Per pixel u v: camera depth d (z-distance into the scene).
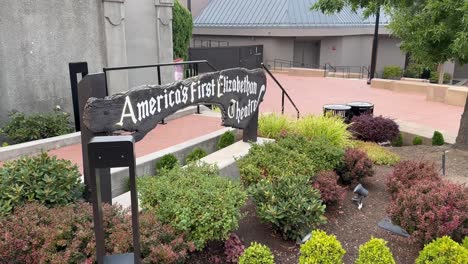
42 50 7.47
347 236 4.40
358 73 29.02
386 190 5.63
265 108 14.30
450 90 15.02
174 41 14.54
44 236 3.11
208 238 3.61
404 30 7.25
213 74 5.45
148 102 4.34
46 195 3.68
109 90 8.84
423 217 3.93
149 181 4.17
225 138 6.77
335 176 5.19
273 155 5.24
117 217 3.45
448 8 6.19
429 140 9.28
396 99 16.42
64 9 7.75
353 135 9.20
